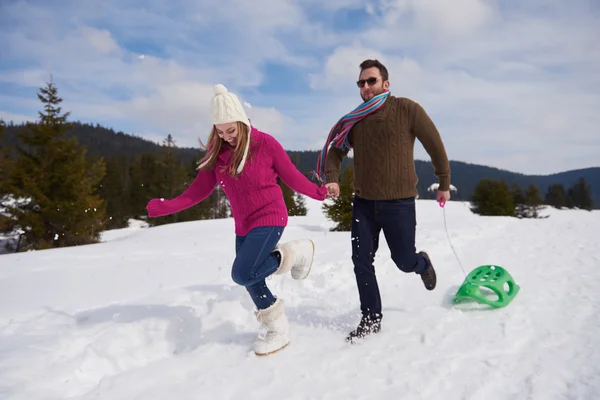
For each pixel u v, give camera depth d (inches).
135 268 213.9
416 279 161.8
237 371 90.6
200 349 103.0
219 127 92.0
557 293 133.6
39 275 201.6
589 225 289.7
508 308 121.3
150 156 1983.3
